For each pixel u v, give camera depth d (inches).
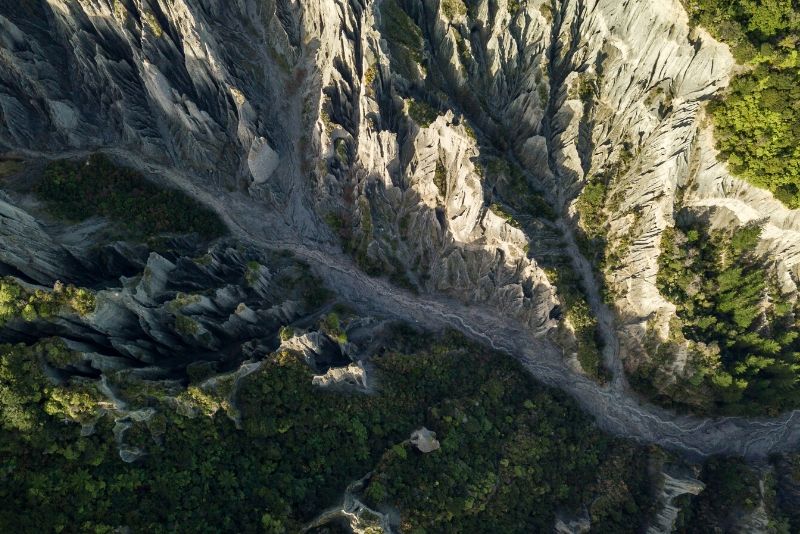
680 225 2327.8
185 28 2251.5
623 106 2394.2
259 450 1892.2
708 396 2352.4
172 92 2331.4
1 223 1765.5
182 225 2374.5
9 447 1482.5
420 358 2368.4
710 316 2299.5
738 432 2448.3
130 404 1691.7
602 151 2447.1
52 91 2247.8
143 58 2250.2
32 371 1550.2
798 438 2423.7
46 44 2287.2
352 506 1817.2
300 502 1838.1
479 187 2324.1
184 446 1770.4
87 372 1688.0
